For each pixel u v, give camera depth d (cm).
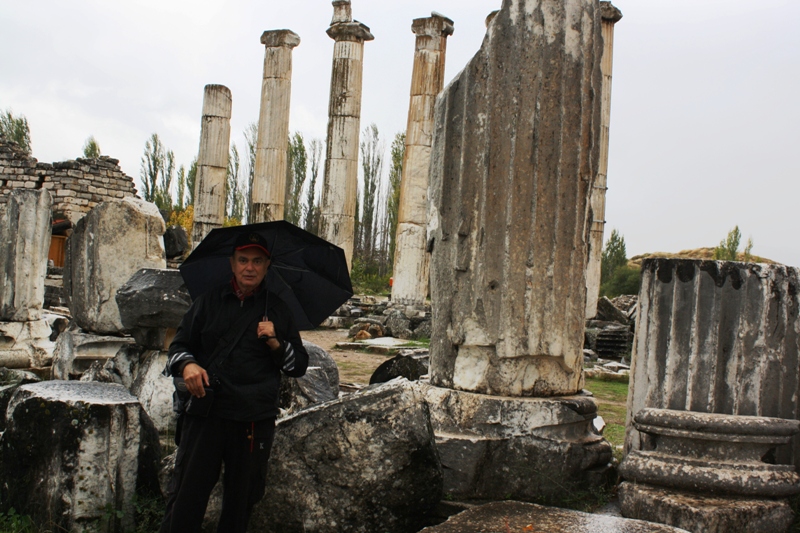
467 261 524
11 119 5441
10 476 489
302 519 440
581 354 534
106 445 475
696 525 411
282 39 2566
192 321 402
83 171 3381
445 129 538
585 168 518
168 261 1580
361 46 2569
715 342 487
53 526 461
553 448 499
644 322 511
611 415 967
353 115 2541
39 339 1016
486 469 498
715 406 486
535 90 509
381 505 438
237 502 393
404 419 446
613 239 5278
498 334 510
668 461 451
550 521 399
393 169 5241
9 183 3378
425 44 2384
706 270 493
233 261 407
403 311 2223
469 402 512
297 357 408
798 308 496
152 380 651
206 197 2727
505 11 518
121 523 477
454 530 385
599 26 529
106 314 809
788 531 439
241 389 391
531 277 508
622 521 398
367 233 5312
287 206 5288
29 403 486
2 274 992
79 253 827
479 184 518
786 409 489
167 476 489
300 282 445
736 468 441
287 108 2597
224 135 2755
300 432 452
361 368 1432
